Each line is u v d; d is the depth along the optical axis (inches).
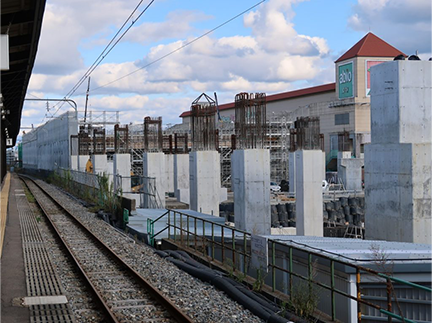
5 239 708.7
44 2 522.3
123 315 357.4
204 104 1167.0
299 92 2974.9
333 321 333.7
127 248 652.7
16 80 944.9
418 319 384.5
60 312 363.3
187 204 1414.9
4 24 574.9
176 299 397.4
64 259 580.4
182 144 2303.2
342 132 2401.6
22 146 5442.9
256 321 346.9
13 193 1749.5
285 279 463.8
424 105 687.1
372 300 388.2
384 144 709.9
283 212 1483.8
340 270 386.0
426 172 674.8
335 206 1569.9
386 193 706.8
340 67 2615.7
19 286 439.5
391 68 690.8
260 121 949.2
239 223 941.8
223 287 429.4
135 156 2488.9
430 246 493.0
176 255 586.9
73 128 2331.4
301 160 1150.3
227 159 2364.7
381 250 437.1
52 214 1083.3
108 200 1096.2
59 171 2300.7
